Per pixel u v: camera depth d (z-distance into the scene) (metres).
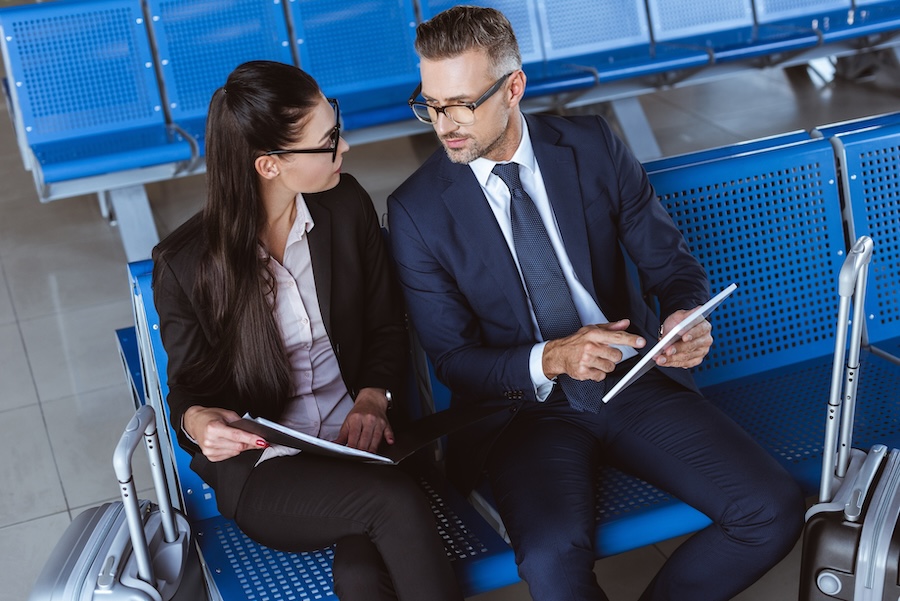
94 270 3.79
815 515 1.63
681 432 1.79
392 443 1.70
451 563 1.67
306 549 1.66
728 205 2.13
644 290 1.99
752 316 2.18
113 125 3.72
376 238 1.86
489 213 1.83
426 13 4.04
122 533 1.59
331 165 1.67
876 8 4.35
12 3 7.49
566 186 1.86
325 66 3.94
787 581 2.07
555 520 1.64
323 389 1.82
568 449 1.79
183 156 3.41
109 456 2.75
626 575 2.13
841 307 1.57
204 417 1.63
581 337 1.66
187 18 3.75
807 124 4.49
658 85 4.04
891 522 1.57
